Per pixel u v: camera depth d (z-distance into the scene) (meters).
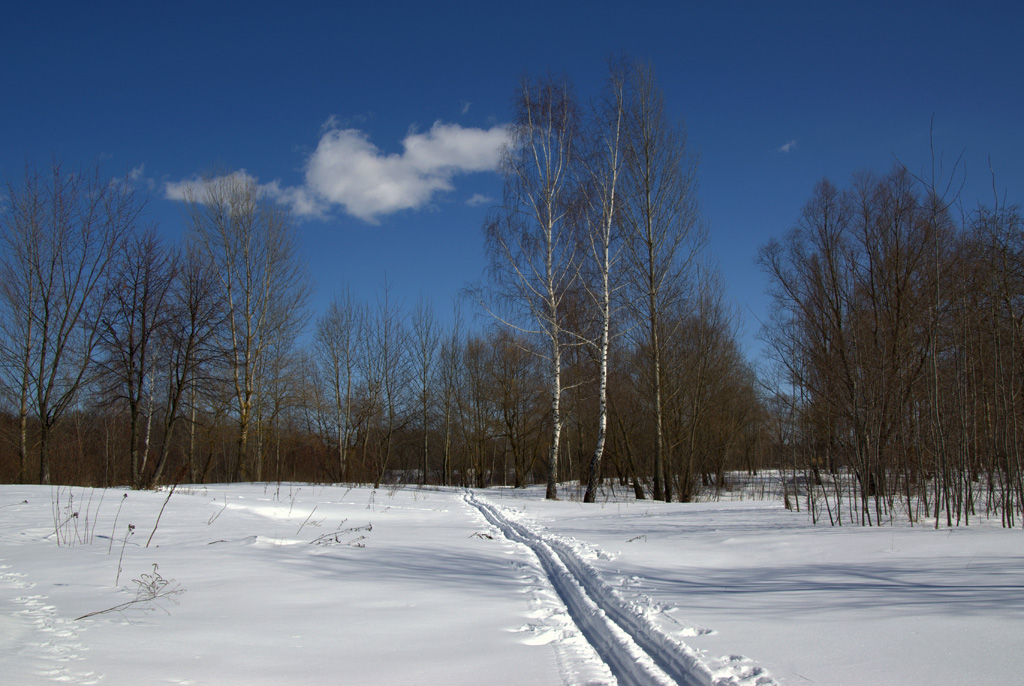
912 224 19.19
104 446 33.69
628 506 17.00
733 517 12.63
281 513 13.15
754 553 8.05
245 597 5.52
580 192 18.78
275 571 6.59
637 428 28.25
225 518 11.12
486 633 4.61
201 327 19.95
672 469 23.56
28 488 14.37
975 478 12.60
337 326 37.44
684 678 3.60
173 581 6.05
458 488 30.48
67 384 22.77
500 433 35.75
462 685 3.52
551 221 18.86
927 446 12.20
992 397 11.55
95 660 3.71
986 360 11.42
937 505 9.70
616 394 26.95
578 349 22.00
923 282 15.89
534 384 32.84
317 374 36.44
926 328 12.63
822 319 21.42
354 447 35.84
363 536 9.72
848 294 20.70
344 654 4.07
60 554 7.27
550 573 7.30
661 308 20.48
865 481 10.67
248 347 27.31
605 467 32.41
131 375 19.11
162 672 3.57
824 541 8.44
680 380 22.91
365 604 5.41
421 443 42.81
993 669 3.39
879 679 3.34
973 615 4.45
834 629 4.32
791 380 16.53
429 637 4.49
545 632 4.62
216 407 27.06
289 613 5.05
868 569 6.56
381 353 36.75
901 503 12.88
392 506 16.33
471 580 6.64
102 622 4.58
